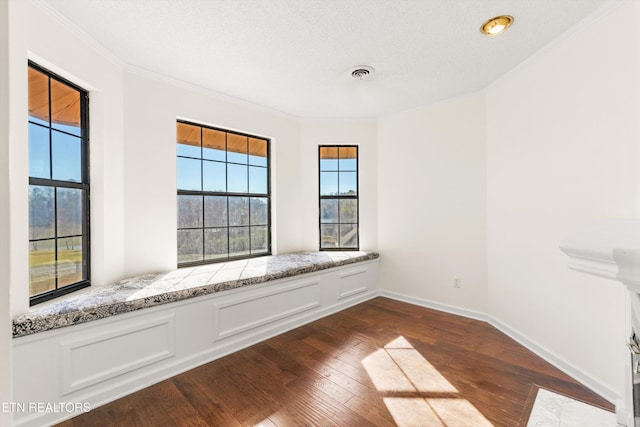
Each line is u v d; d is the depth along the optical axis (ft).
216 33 6.73
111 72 7.62
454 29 6.58
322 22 6.34
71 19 6.22
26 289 5.41
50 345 5.34
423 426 5.23
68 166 6.81
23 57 5.40
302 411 5.64
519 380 6.55
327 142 12.92
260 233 11.93
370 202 12.91
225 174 10.87
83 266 7.17
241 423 5.35
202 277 8.25
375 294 12.66
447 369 7.02
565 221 6.88
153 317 6.61
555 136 7.12
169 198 9.04
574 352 6.66
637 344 3.49
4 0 1.27
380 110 11.94
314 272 10.14
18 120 5.31
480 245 9.97
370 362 7.36
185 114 9.40
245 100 10.83
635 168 5.42
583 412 5.51
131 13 6.04
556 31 6.66
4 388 1.25
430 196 11.25
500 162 9.07
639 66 5.31
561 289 7.02
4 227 1.26
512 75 8.46
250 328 8.36
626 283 2.57
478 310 10.09
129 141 8.18
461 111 10.39
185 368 7.06
